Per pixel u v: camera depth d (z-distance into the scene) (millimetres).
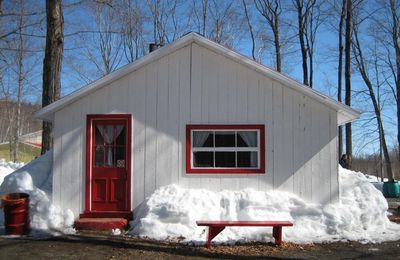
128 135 10359
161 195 9953
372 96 27797
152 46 12742
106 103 10445
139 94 10461
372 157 37250
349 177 11148
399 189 20344
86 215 10172
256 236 9031
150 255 7574
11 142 44469
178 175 10289
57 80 13336
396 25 27078
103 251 7824
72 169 10328
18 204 9305
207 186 10250
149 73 10500
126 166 10320
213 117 10406
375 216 10078
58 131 10414
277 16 28797
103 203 10273
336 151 10227
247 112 10391
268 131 10336
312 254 7770
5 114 50062
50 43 13359
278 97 10383
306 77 27203
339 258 7488
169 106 10430
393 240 8938
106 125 10484
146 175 10305
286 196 10031
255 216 9547
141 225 9336
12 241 8562
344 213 9664
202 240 8766
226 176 10250
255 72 10445
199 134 10461
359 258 7496
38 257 7391
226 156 10398
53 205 10102
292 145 10289
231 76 10461
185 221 9367
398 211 13234
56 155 10359
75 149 10367
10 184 10602
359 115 10141
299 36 27438
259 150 10312
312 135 10289
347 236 9172
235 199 9922
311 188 10180
